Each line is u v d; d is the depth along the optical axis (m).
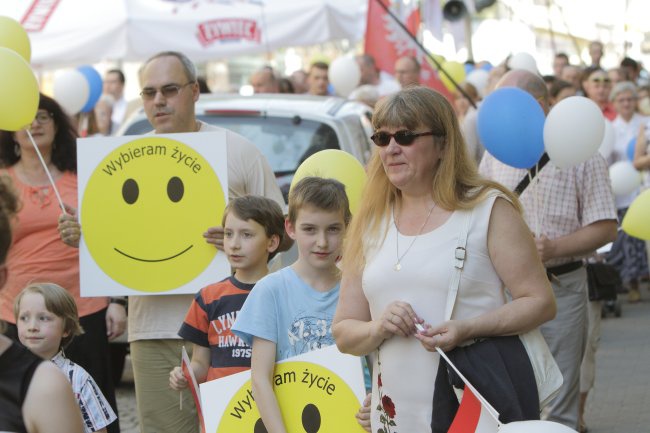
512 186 16.14
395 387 9.85
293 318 11.61
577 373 16.03
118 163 14.38
